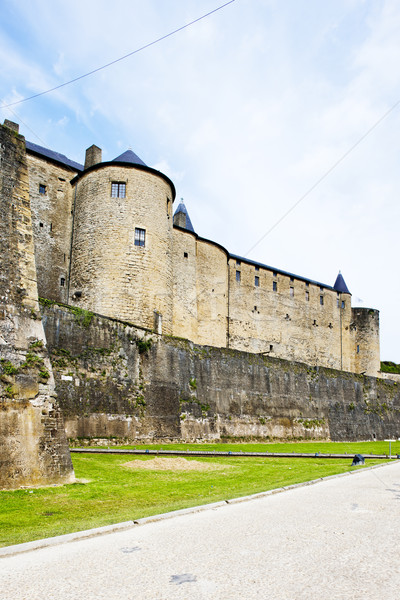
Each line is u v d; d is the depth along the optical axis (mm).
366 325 59844
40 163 32344
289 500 9875
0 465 11070
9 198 13258
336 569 5305
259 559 5688
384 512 8492
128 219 29953
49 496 10398
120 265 29047
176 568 5398
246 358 33031
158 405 25422
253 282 49094
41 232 31453
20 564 5699
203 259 41562
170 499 10273
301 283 54469
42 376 12531
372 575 5098
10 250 12883
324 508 8914
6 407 11539
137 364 24938
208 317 40500
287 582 4902
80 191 31938
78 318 22578
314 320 54875
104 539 6809
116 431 22812
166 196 32344
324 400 39406
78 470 14039
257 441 31828
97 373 22750
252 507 9102
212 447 24672
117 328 24344
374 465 18016
